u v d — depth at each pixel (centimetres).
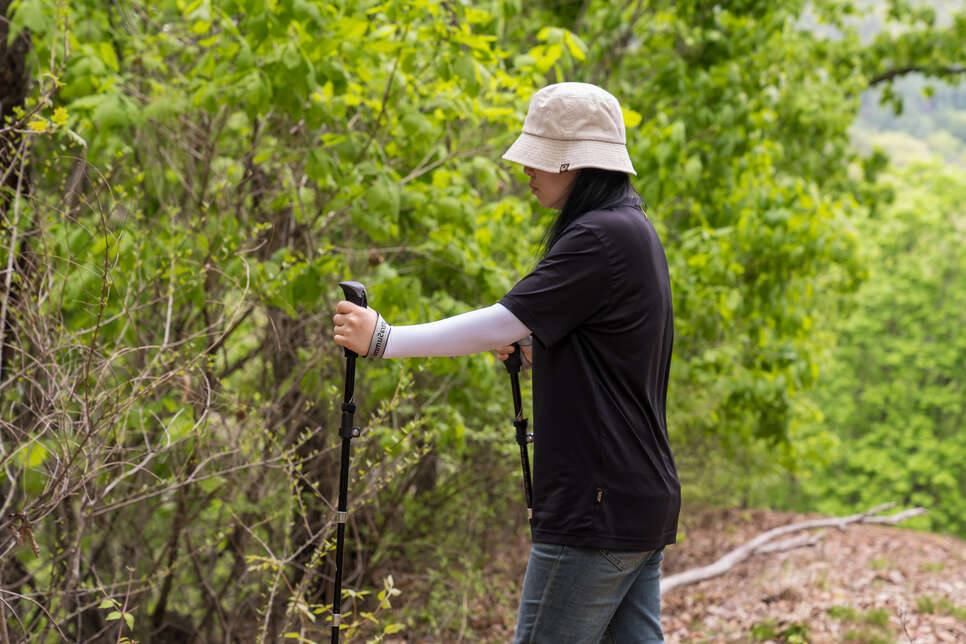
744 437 666
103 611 356
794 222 525
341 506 217
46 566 322
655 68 606
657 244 205
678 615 542
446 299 385
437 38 349
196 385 322
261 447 359
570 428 197
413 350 195
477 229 401
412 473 478
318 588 427
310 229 370
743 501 984
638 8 599
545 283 192
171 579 387
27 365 296
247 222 391
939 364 2611
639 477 196
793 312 568
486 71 360
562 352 198
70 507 330
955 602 541
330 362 409
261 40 312
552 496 199
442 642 448
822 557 694
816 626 484
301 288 336
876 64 1112
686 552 751
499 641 456
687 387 607
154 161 374
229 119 388
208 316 365
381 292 352
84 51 317
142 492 311
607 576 197
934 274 2559
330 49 323
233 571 389
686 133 539
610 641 221
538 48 397
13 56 320
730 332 598
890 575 625
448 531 510
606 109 203
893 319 2694
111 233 271
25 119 262
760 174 577
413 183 385
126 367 324
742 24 592
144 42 375
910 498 2639
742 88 582
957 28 1081
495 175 385
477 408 448
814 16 966
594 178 203
